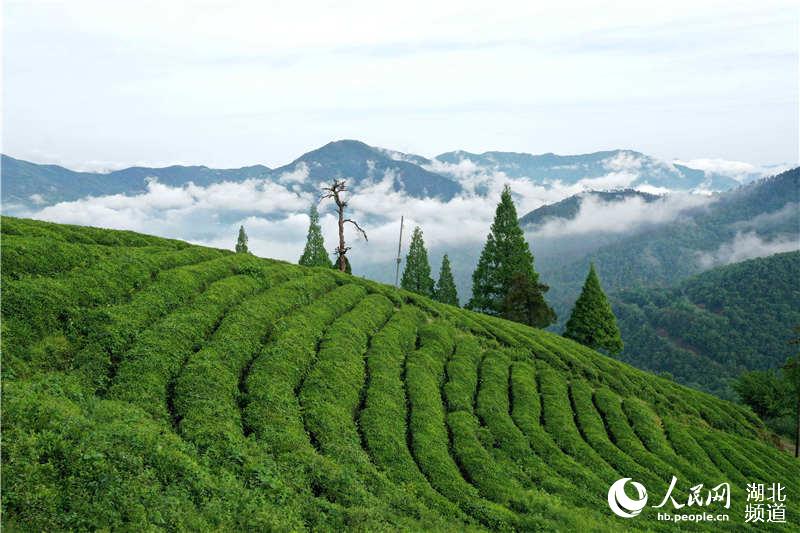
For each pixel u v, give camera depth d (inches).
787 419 3870.6
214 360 1448.1
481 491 1371.8
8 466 800.3
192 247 2396.7
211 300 1798.7
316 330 1930.4
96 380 1227.9
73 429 922.7
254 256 2640.3
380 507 1108.5
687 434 2274.9
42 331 1295.5
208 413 1219.9
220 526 878.4
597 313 3782.0
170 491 902.4
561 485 1509.6
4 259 1449.3
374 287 2748.5
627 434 2054.6
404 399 1722.4
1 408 905.5
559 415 1995.6
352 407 1547.7
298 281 2358.5
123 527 797.9
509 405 2004.2
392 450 1390.3
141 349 1371.8
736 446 2375.7
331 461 1212.5
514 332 2815.0
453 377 2030.0
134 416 1095.6
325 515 1015.0
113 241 2138.3
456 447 1552.7
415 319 2506.2
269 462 1119.6
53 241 1668.3
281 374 1526.8
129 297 1638.8
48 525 755.4
